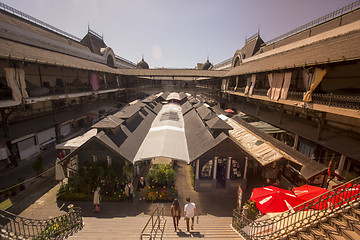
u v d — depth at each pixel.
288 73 16.44
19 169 16.44
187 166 18.12
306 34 21.73
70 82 29.11
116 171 13.48
